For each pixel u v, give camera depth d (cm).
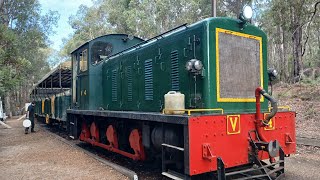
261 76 560
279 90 1819
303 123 1220
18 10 2747
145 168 667
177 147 464
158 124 564
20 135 1353
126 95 726
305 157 731
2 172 635
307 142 880
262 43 567
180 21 3086
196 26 510
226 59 510
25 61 1354
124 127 714
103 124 846
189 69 470
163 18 3291
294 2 1505
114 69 793
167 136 510
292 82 2022
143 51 655
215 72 494
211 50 492
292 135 548
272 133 517
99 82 881
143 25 3216
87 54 878
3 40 1281
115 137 746
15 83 1286
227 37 515
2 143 1108
